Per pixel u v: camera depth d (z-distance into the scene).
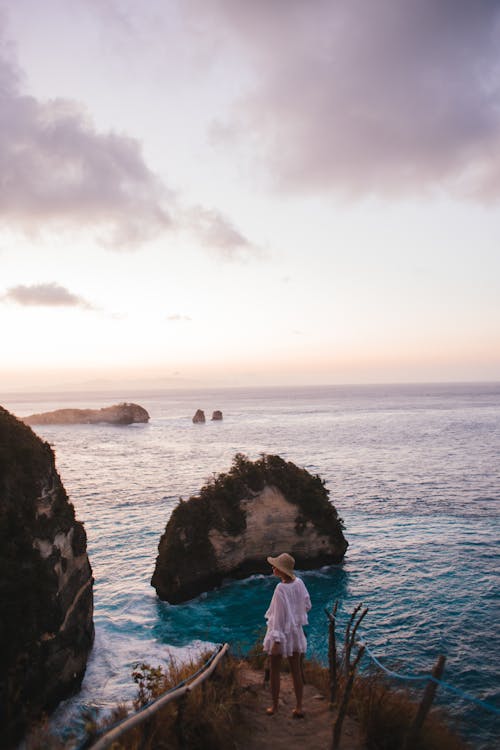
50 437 133.00
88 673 19.66
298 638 7.54
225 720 6.95
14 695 14.23
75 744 7.03
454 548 35.28
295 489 33.31
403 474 64.44
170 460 83.69
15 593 15.09
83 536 21.20
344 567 32.59
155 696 8.02
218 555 30.02
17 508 16.75
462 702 16.94
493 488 54.59
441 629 23.27
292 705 7.88
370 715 6.97
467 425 140.25
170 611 26.73
